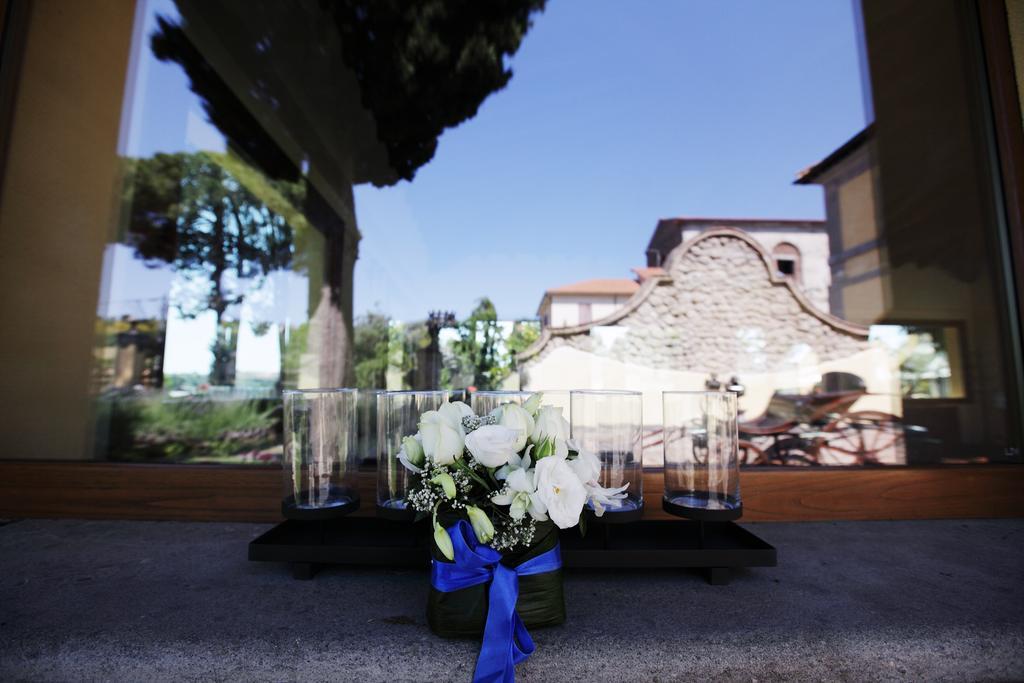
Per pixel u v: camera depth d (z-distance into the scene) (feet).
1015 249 5.21
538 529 2.45
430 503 2.38
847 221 12.87
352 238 16.14
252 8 8.96
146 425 7.48
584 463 2.55
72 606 2.70
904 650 2.42
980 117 5.65
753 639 2.39
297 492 3.13
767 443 7.21
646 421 4.32
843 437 7.27
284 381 14.30
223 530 4.08
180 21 8.52
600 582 3.12
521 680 2.26
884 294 11.24
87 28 6.42
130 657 2.30
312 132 13.25
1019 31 5.27
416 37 10.18
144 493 4.38
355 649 2.30
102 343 6.68
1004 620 2.58
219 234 12.54
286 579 3.12
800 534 4.01
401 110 12.55
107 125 6.89
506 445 2.29
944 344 7.13
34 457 5.40
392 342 12.97
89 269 6.45
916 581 3.08
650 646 2.33
